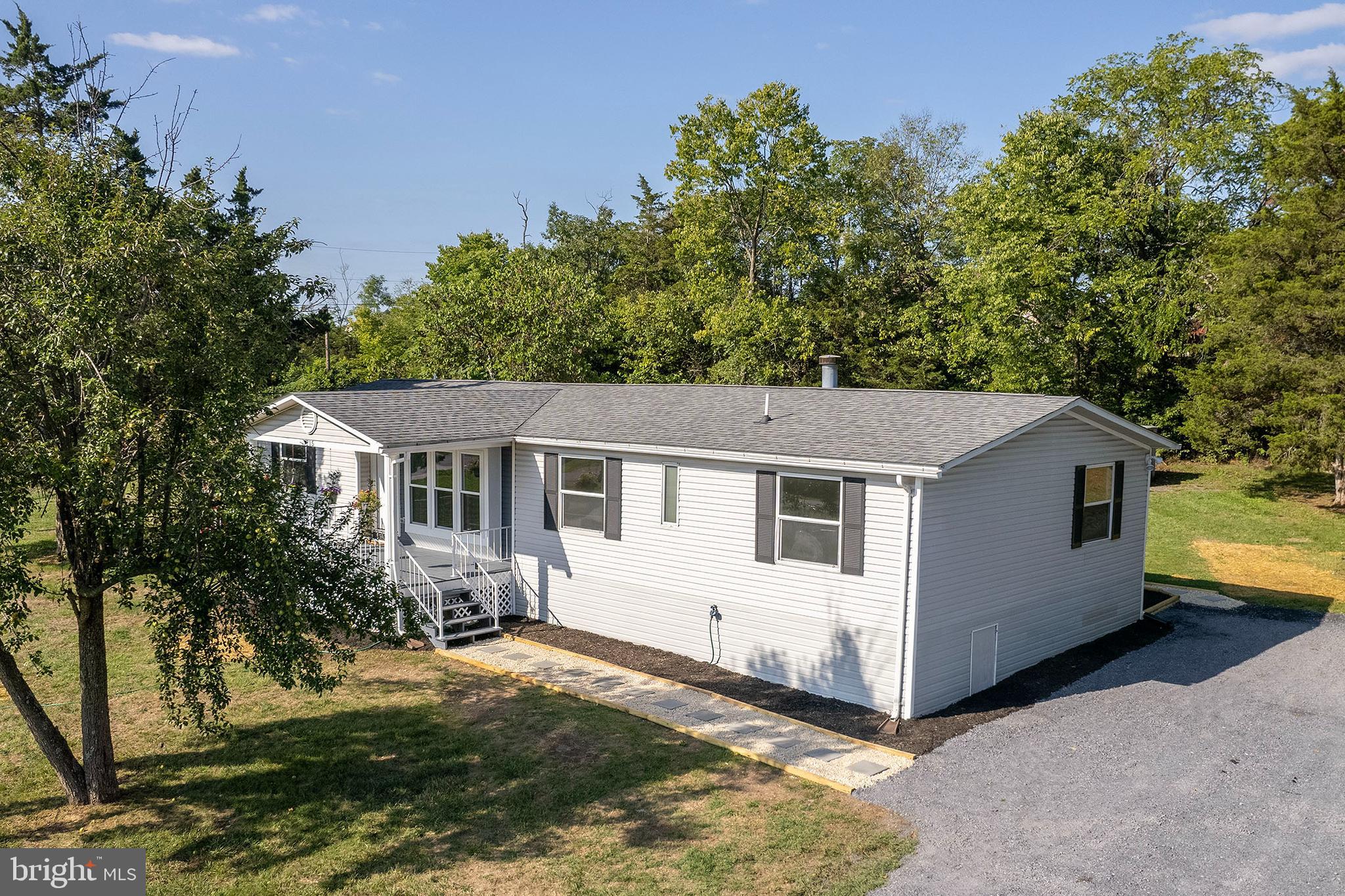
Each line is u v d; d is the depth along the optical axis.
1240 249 25.45
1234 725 11.83
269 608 9.12
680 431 15.73
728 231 42.16
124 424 8.41
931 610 12.64
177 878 8.50
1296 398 23.58
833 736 11.78
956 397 15.54
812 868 8.45
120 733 11.92
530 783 10.38
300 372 37.53
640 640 16.02
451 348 35.25
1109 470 16.08
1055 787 10.08
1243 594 19.38
